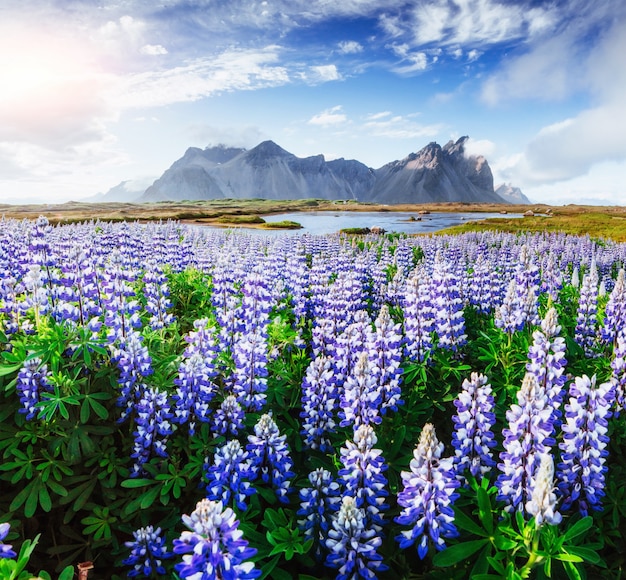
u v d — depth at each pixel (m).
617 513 5.04
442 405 7.14
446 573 4.20
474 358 8.30
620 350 6.24
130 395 5.75
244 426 5.70
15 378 5.59
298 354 8.07
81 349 5.75
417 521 3.90
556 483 4.91
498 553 3.88
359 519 3.92
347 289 10.16
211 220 74.69
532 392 4.30
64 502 5.01
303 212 174.50
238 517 4.61
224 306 10.26
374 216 137.62
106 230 23.09
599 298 11.25
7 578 3.28
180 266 14.91
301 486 5.25
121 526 5.11
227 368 6.68
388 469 5.36
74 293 7.59
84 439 5.35
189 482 5.42
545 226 65.44
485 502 4.20
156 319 8.37
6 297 7.28
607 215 106.31
